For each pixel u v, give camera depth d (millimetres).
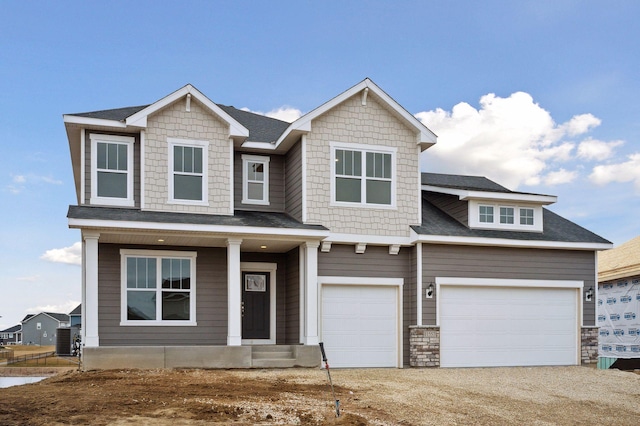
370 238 17469
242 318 17859
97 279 14992
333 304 17234
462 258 18062
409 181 18125
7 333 111812
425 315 17516
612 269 23062
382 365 17422
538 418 11188
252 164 18672
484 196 18625
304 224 16828
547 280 18844
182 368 15008
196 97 16688
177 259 16703
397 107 17938
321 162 17344
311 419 9508
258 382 12875
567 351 18953
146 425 8539
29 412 8969
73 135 16688
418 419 10320
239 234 15602
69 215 14539
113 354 14609
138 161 16578
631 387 14844
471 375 15844
